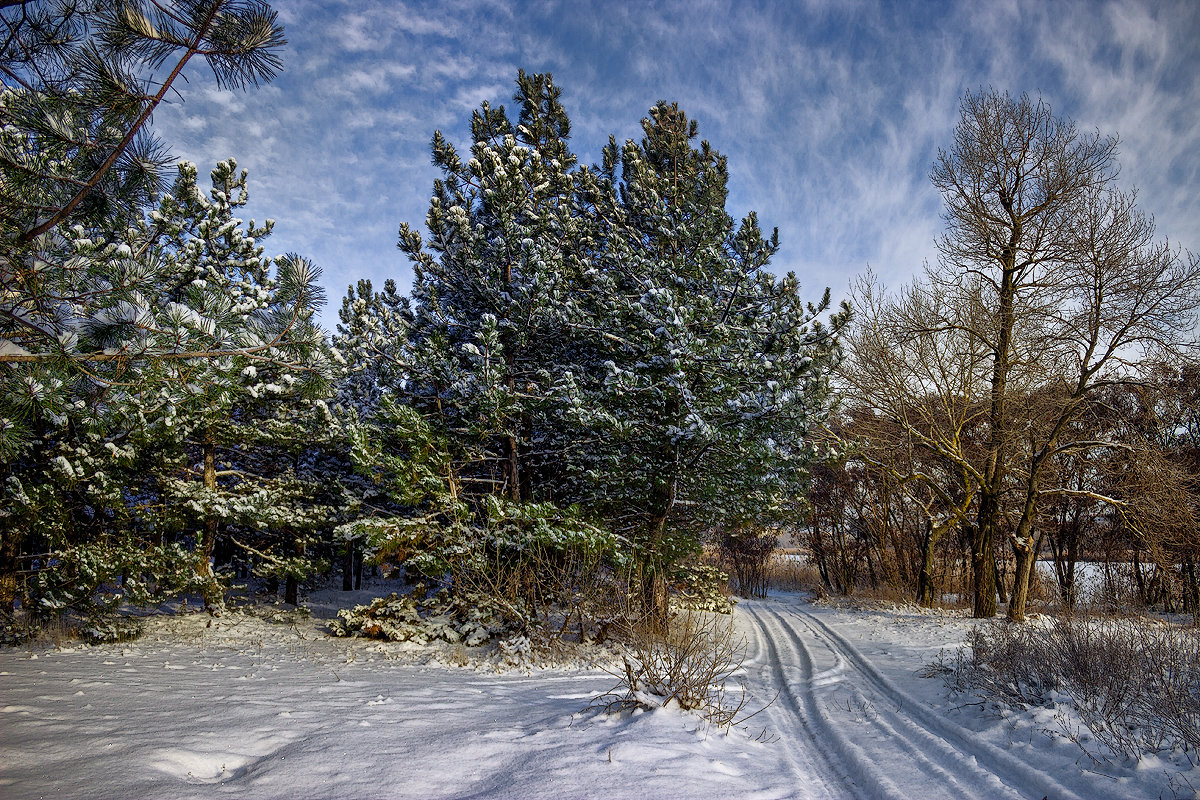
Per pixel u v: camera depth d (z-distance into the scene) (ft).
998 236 60.34
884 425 68.08
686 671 23.72
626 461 43.50
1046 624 41.45
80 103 14.61
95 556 41.09
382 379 46.65
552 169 57.21
